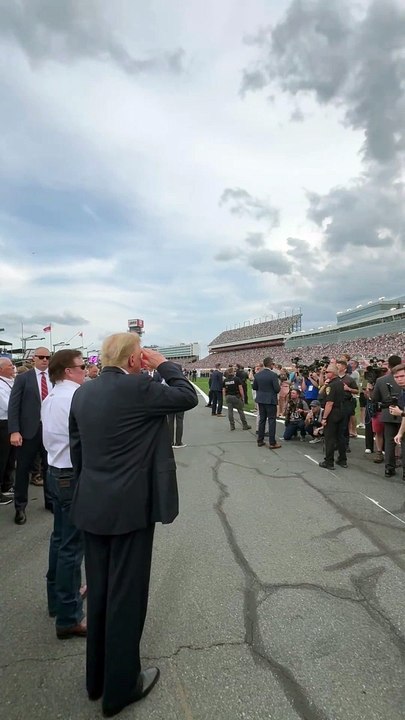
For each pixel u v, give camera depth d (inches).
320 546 159.5
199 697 85.2
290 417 409.4
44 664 96.8
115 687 80.7
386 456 266.7
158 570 140.6
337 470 283.3
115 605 82.7
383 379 282.2
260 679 90.0
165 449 88.9
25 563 150.5
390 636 104.9
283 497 222.5
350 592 126.1
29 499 234.8
